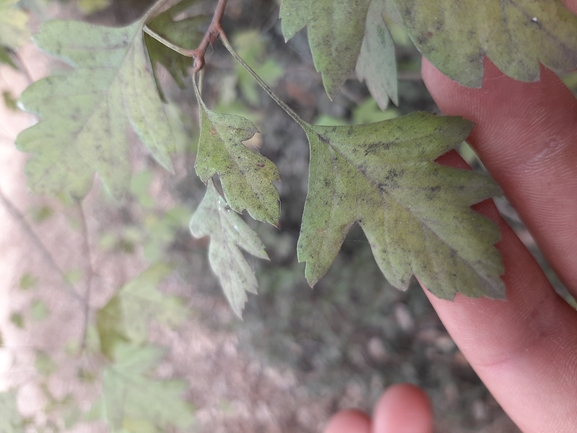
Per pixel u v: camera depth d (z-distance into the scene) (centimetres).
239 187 5
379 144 6
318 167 6
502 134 8
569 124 8
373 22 6
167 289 20
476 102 8
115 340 12
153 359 12
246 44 15
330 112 17
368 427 12
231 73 16
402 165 6
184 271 20
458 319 9
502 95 8
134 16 14
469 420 17
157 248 18
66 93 6
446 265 6
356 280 18
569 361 9
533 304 9
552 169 8
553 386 9
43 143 7
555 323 9
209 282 20
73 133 7
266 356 19
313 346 19
